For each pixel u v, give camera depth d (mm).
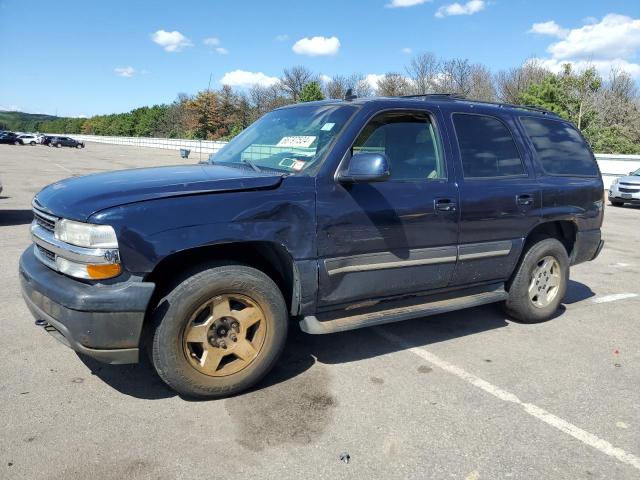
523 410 3439
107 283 3018
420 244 4035
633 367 4176
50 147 56250
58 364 3859
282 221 3402
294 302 3625
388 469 2779
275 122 4496
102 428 3059
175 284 3199
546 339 4742
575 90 40719
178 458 2809
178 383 3254
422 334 4766
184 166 4160
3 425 3053
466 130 4453
